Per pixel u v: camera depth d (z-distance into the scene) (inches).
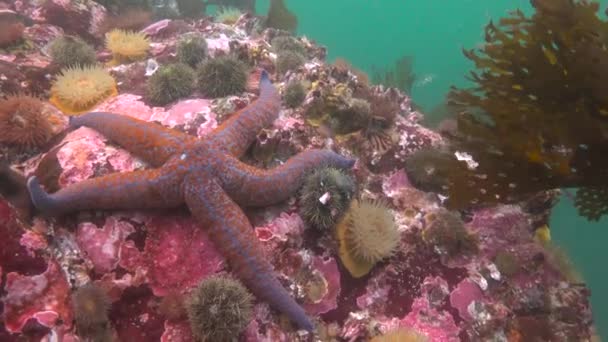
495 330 16.4
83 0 26.5
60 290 11.2
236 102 18.1
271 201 14.6
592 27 11.8
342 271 15.8
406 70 46.7
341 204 15.4
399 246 16.9
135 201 13.2
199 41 21.8
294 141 17.7
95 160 14.9
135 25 27.2
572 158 11.8
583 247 76.7
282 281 14.3
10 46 21.1
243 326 12.2
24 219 12.4
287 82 20.1
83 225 13.6
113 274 13.3
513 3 214.4
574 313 18.4
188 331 12.6
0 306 10.1
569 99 12.2
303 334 14.1
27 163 15.6
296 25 36.8
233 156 14.1
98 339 11.9
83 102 18.3
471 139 14.5
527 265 18.4
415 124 22.2
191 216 14.3
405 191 19.2
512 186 13.6
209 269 13.5
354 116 19.5
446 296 16.6
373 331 14.9
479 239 18.3
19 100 16.0
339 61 28.6
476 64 14.4
